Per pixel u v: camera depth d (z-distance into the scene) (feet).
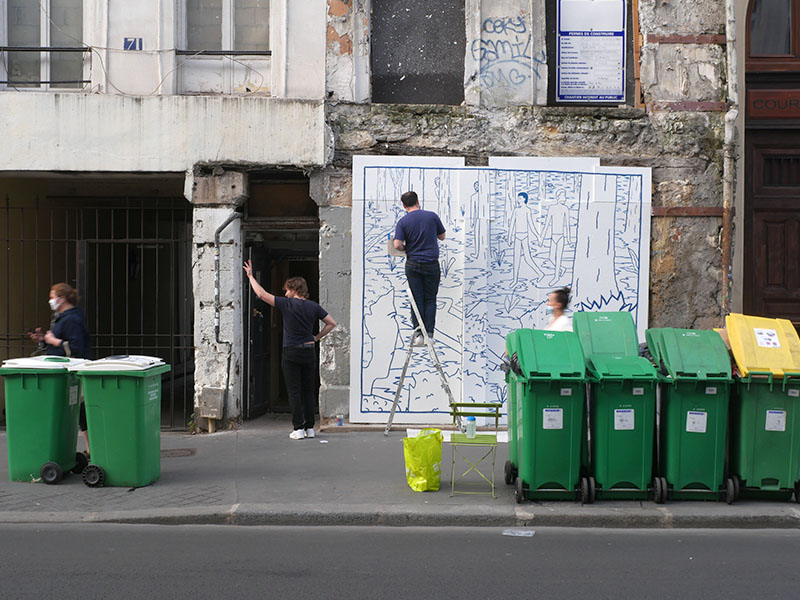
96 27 33.63
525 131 33.88
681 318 33.91
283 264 40.57
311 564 19.08
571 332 24.07
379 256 33.42
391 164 33.45
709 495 23.52
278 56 33.68
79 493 24.45
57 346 27.86
